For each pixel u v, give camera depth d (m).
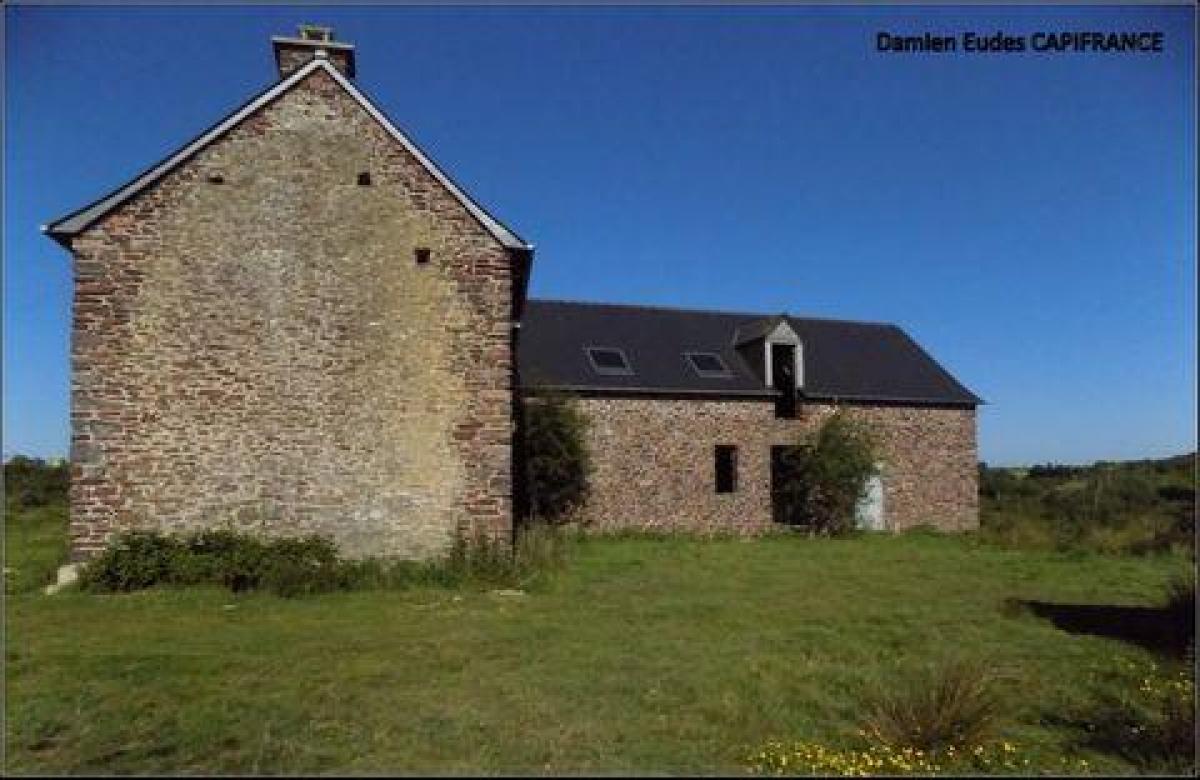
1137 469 34.94
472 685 7.79
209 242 13.73
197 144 13.84
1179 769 6.36
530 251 14.78
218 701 7.23
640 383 24.78
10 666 8.22
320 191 14.23
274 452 13.63
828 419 26.50
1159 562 18.94
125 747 6.21
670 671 8.39
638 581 14.78
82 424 13.06
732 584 14.84
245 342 13.70
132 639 9.43
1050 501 32.38
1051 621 11.73
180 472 13.29
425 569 13.50
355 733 6.52
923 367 30.03
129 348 13.30
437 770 5.78
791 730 6.91
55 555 16.27
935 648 10.00
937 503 27.66
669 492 24.56
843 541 23.47
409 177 14.54
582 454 23.22
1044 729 7.37
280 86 14.26
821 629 10.81
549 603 12.10
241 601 11.84
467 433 14.27
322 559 13.34
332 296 14.08
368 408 14.02
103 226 13.37
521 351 24.97
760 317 29.86
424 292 14.38
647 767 5.93
